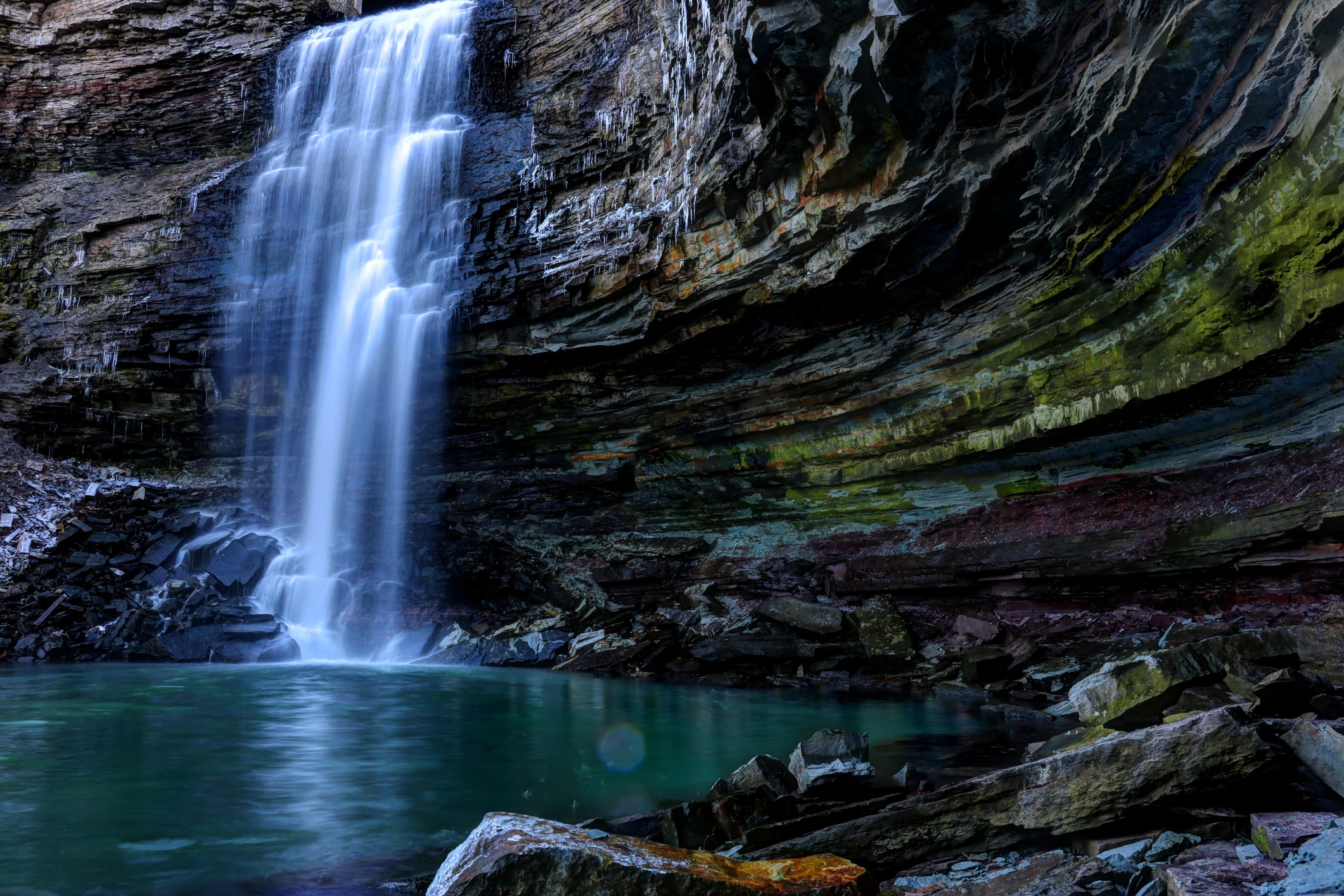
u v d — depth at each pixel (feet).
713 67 44.86
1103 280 34.27
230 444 72.84
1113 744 13.89
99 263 74.13
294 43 80.23
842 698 37.09
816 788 17.52
